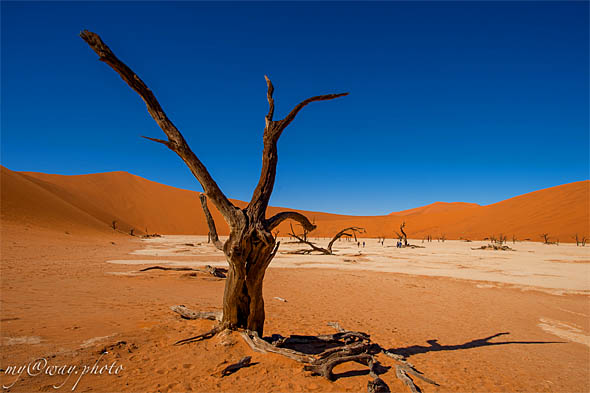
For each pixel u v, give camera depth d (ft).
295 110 16.70
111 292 33.50
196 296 34.81
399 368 15.98
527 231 248.93
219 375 14.12
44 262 55.72
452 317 30.94
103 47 12.56
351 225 395.55
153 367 14.75
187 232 314.35
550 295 44.98
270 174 17.16
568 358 20.67
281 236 335.47
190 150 15.66
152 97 14.62
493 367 18.26
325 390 13.47
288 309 31.17
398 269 72.13
